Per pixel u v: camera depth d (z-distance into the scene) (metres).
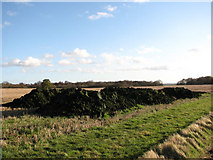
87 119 11.70
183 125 10.46
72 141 7.75
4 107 16.31
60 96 15.40
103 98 15.88
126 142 7.73
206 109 16.34
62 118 11.88
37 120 10.92
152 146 7.28
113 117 12.61
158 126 10.20
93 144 7.46
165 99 21.84
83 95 15.12
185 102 21.67
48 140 7.88
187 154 7.07
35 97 17.75
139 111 15.01
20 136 8.12
